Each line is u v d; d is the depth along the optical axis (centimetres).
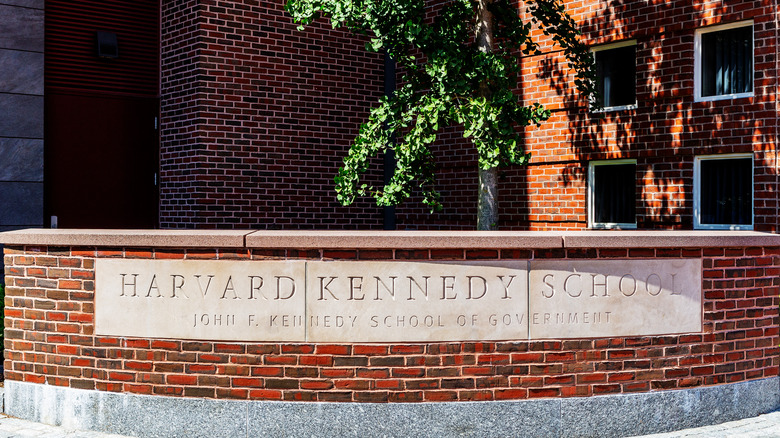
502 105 1061
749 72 1093
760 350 789
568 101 1284
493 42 1252
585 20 1263
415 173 1110
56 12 1367
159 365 716
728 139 1091
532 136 1343
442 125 1102
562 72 1294
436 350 693
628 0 1203
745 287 777
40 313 761
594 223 1280
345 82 1514
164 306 714
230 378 702
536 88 1334
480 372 698
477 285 698
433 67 1037
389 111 1108
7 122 1277
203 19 1361
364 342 690
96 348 735
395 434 689
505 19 1177
